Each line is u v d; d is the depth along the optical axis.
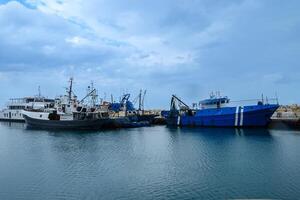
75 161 37.03
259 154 41.03
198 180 27.86
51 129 83.38
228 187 25.59
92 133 73.69
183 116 94.81
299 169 31.69
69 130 80.50
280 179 27.88
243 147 47.75
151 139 60.97
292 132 69.50
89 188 25.69
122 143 54.41
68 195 23.98
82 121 80.50
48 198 23.36
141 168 33.03
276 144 50.38
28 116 90.00
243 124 78.56
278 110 96.94
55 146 50.44
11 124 115.00
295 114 83.69
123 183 27.11
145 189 25.30
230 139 58.88
